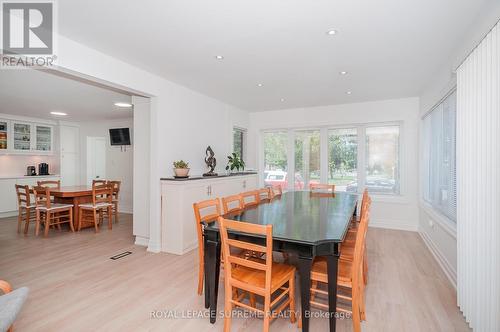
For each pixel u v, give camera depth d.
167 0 1.91
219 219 1.86
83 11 2.06
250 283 1.84
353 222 3.43
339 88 4.21
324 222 2.23
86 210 5.02
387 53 2.84
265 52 2.84
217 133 5.07
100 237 4.42
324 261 2.16
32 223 5.42
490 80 1.80
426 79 3.73
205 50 2.79
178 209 3.60
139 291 2.57
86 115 6.19
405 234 4.61
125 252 3.68
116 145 6.68
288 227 2.07
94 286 2.67
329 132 5.66
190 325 2.06
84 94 4.28
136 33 2.43
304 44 2.63
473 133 2.04
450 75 2.87
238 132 6.13
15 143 6.23
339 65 3.20
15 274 2.95
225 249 1.87
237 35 2.45
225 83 3.96
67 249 3.79
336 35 2.44
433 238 3.64
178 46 2.70
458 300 2.29
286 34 2.43
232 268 2.10
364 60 3.04
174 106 3.96
